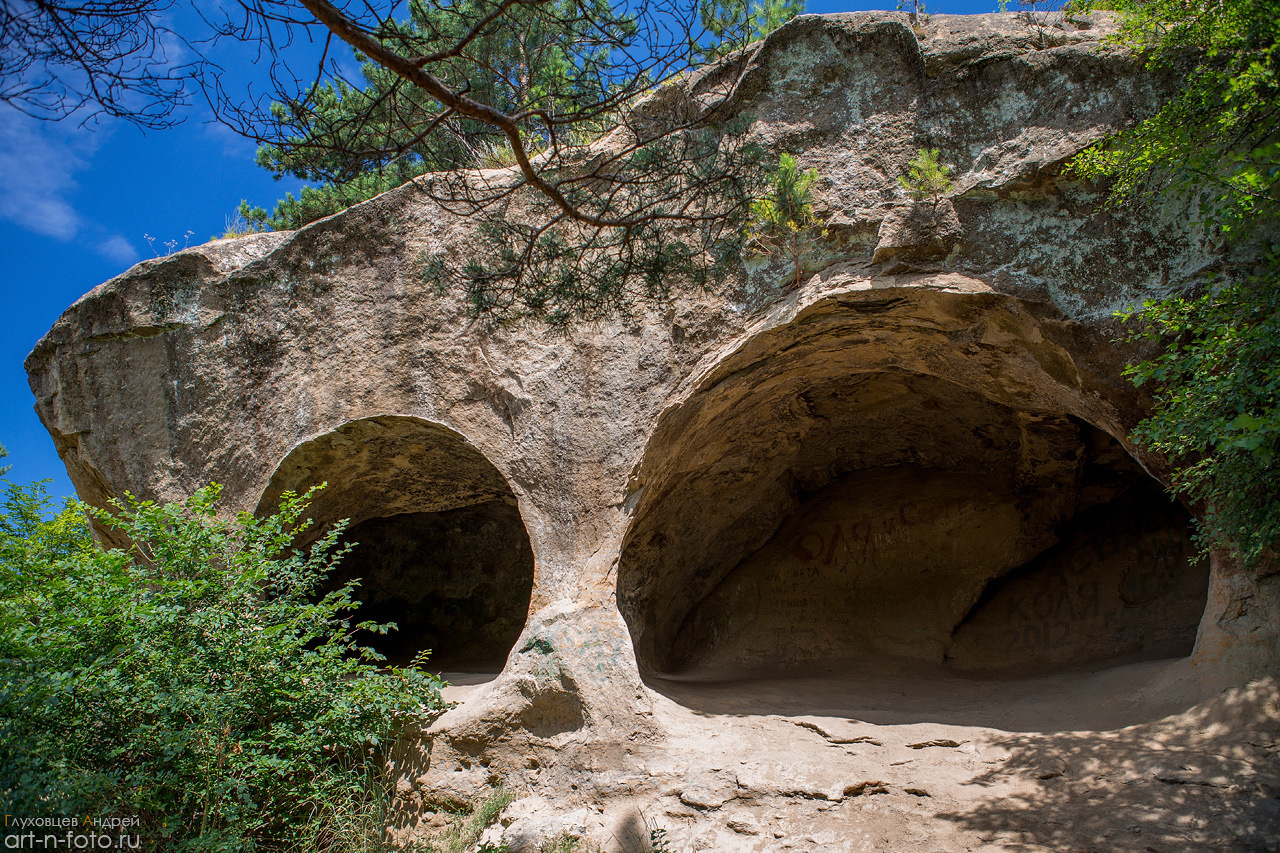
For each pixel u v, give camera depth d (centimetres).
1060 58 680
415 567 1077
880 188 707
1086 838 515
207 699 585
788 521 1037
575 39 474
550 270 608
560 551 741
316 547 720
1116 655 793
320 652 691
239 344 898
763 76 755
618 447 746
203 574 667
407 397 817
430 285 825
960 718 684
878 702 768
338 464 877
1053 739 609
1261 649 581
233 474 874
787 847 568
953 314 691
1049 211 668
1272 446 491
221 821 574
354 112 501
